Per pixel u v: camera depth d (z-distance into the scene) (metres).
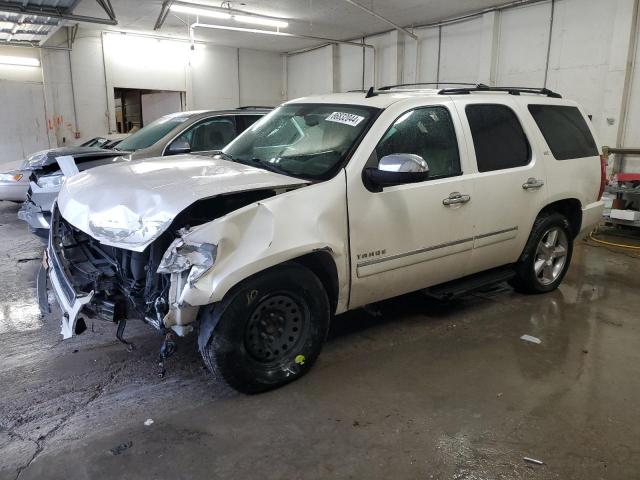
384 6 11.19
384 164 3.03
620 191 8.08
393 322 4.11
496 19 11.10
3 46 12.46
